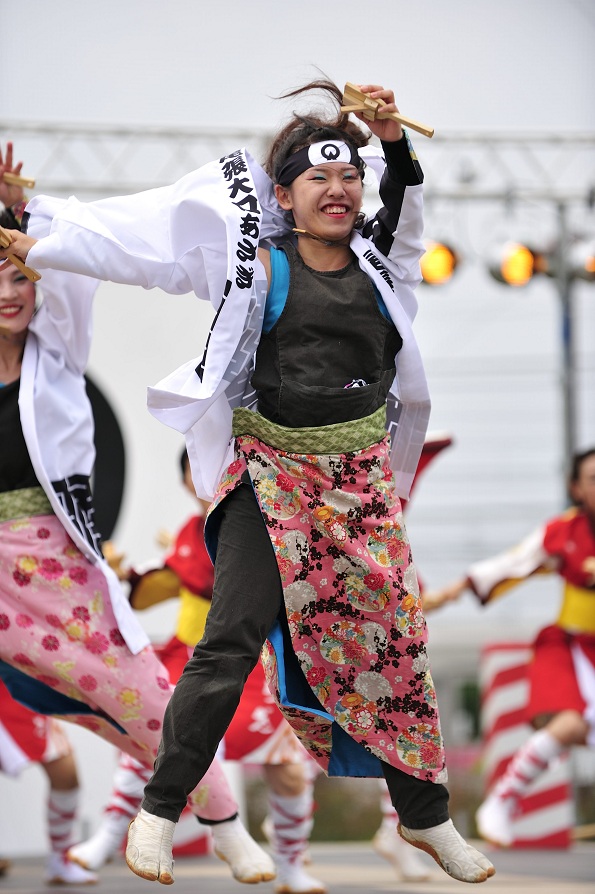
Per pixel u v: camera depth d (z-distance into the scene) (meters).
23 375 10.04
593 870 15.24
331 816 27.31
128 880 14.43
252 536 8.14
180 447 19.19
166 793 7.77
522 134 22.45
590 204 23.20
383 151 8.38
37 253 8.27
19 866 16.53
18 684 10.34
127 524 18.97
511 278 23.58
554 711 16.25
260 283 8.16
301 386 8.08
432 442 12.76
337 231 8.27
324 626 8.24
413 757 8.38
